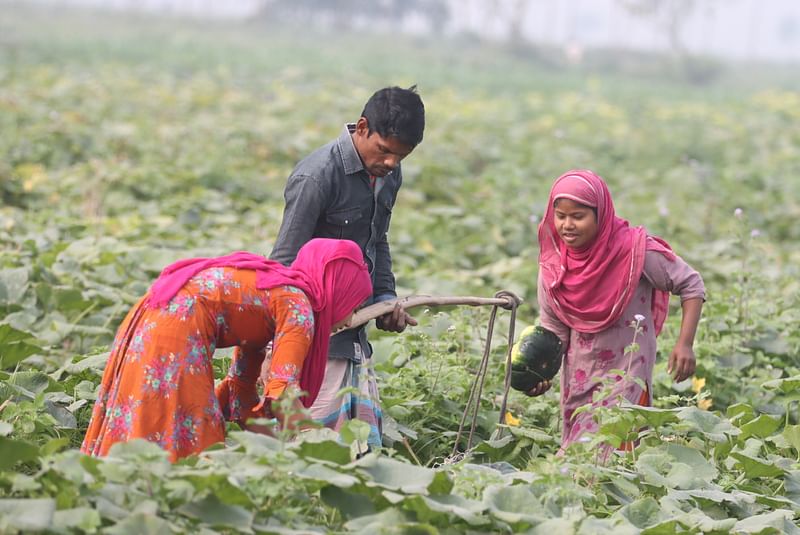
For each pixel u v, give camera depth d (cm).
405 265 1925
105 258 1659
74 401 1109
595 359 1103
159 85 4916
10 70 5031
